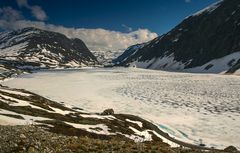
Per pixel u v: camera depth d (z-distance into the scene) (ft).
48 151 56.08
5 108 166.30
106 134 151.64
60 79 650.43
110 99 387.34
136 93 445.37
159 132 210.59
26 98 220.84
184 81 620.90
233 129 247.09
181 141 201.98
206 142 210.38
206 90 477.36
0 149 53.88
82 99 382.42
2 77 628.28
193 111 318.04
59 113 190.19
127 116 224.12
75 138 70.85
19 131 68.90
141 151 63.36
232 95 420.36
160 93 447.83
